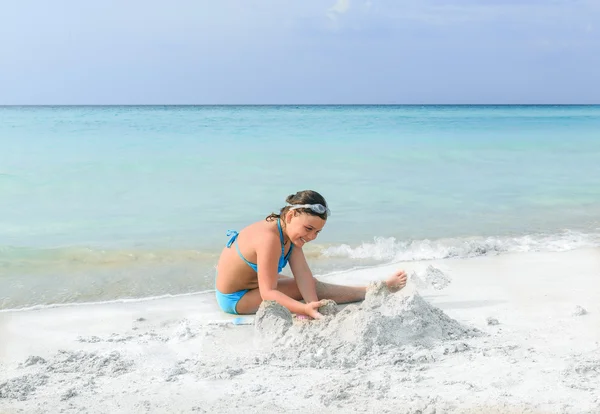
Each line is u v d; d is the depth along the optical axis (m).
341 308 4.59
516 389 3.06
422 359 3.48
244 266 4.47
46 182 10.55
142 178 11.16
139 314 4.58
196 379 3.27
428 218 8.28
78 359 3.58
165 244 6.87
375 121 31.92
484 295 4.84
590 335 3.87
